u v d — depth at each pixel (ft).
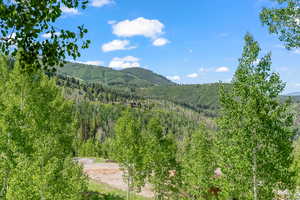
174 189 138.62
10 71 94.22
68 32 19.95
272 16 42.04
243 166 55.62
